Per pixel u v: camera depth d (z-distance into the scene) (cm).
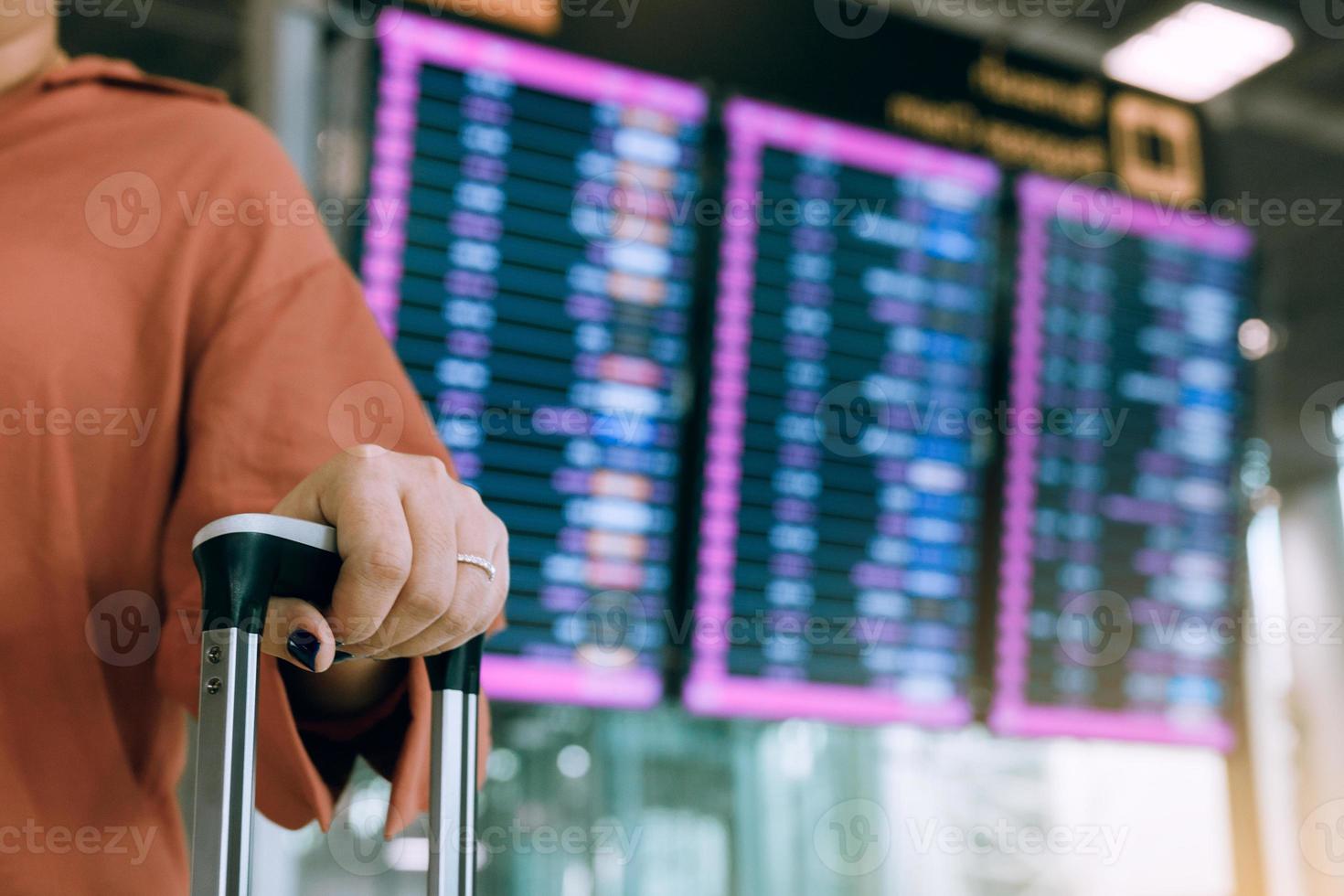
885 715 230
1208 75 272
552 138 216
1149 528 256
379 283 201
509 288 209
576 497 211
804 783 240
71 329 69
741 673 219
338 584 53
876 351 237
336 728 64
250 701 50
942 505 240
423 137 206
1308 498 279
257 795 66
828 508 229
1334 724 268
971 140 251
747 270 228
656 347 219
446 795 57
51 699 67
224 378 71
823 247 235
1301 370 281
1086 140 263
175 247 73
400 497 55
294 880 177
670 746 232
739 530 222
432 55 207
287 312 73
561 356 212
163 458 71
